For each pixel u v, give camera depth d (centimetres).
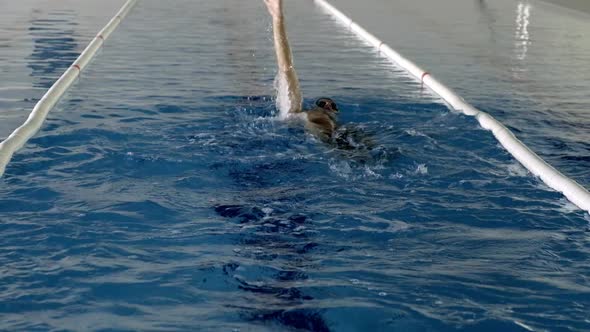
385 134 491
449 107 581
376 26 1042
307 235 335
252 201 371
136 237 326
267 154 439
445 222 354
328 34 965
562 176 412
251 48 825
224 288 282
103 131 475
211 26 974
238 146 452
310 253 316
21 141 446
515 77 725
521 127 536
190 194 378
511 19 1150
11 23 933
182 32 919
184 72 682
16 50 765
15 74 655
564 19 1160
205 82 639
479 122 535
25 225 331
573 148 487
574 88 679
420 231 342
